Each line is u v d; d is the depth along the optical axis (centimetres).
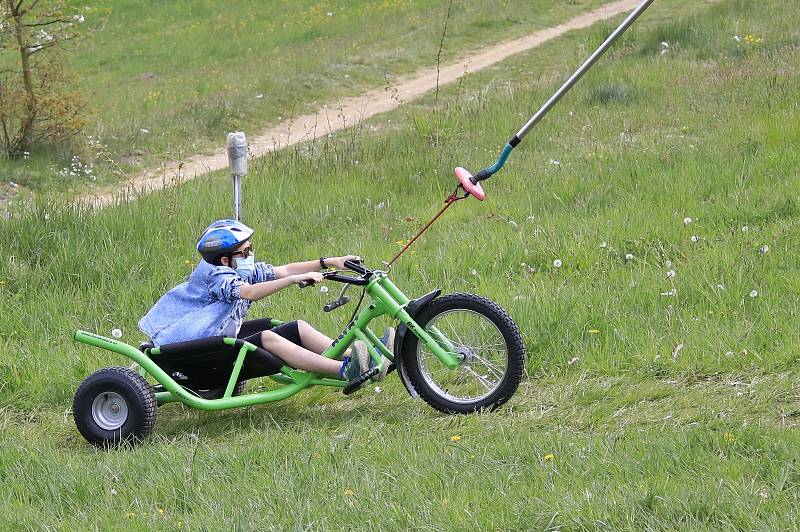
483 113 5175
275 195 3969
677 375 2158
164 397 2167
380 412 2167
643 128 4519
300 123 6112
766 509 1473
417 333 2080
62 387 2431
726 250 2761
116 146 5481
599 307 2469
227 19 10644
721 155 3756
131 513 1661
